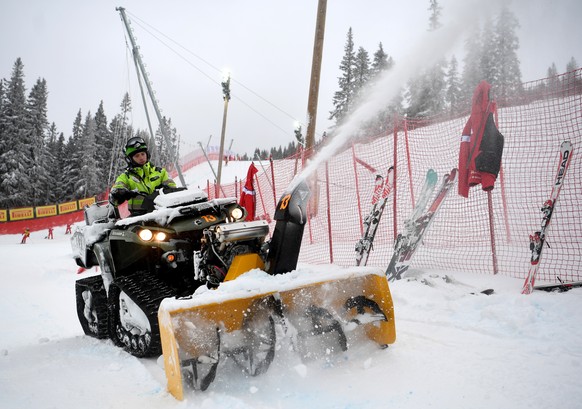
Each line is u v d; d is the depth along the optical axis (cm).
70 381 332
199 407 269
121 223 415
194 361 281
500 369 307
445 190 620
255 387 291
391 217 885
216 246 359
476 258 635
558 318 394
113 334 416
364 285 354
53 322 579
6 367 376
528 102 805
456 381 294
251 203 877
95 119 6044
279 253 350
